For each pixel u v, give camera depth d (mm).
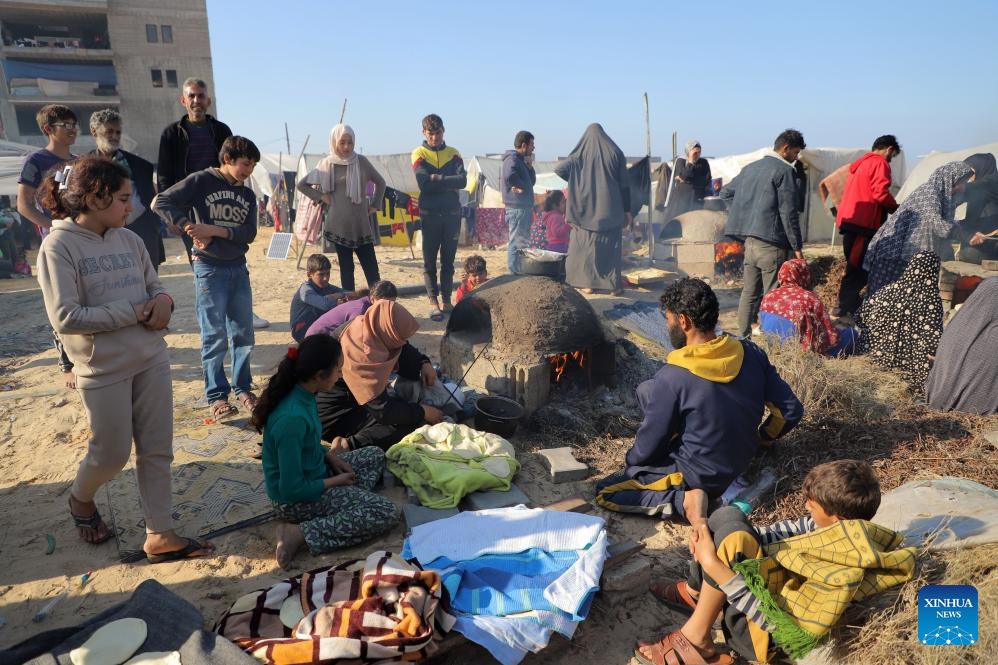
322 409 4434
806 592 2381
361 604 2510
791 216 6344
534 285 5309
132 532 3471
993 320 4488
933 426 4430
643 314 7371
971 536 2662
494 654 2537
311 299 6383
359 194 6820
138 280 3090
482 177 19547
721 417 3389
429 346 7047
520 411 4695
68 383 5777
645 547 3518
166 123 36188
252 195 5012
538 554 3051
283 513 3539
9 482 4121
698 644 2641
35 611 2936
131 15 34531
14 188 16094
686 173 11641
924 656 2162
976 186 9711
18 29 35781
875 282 6645
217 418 4906
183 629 2525
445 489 3773
